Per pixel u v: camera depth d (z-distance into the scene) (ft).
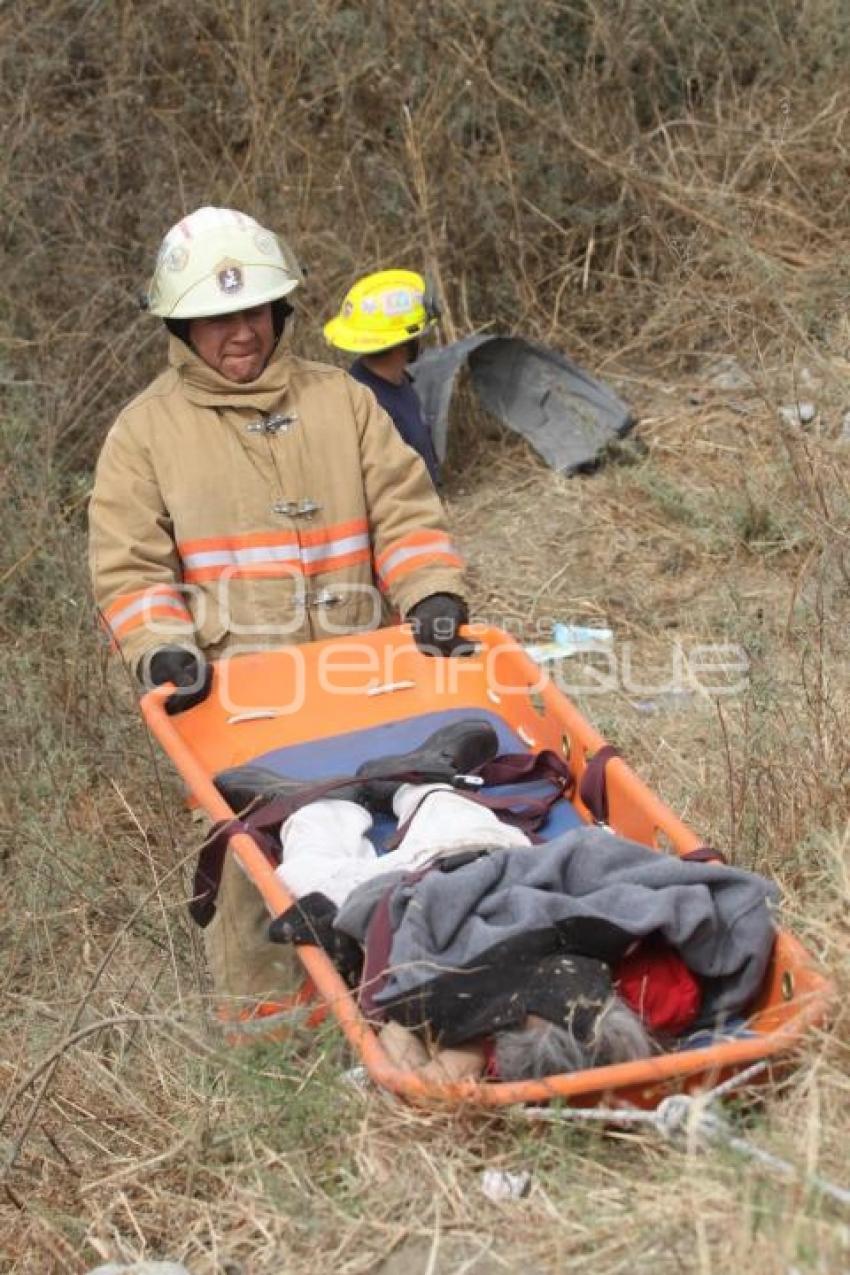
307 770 29.40
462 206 58.03
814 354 51.06
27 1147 27.89
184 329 30.96
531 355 54.34
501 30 59.21
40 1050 30.68
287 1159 24.14
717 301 54.80
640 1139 22.52
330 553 31.42
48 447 49.49
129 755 40.06
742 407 52.80
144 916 34.35
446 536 31.76
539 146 58.29
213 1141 25.53
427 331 56.95
